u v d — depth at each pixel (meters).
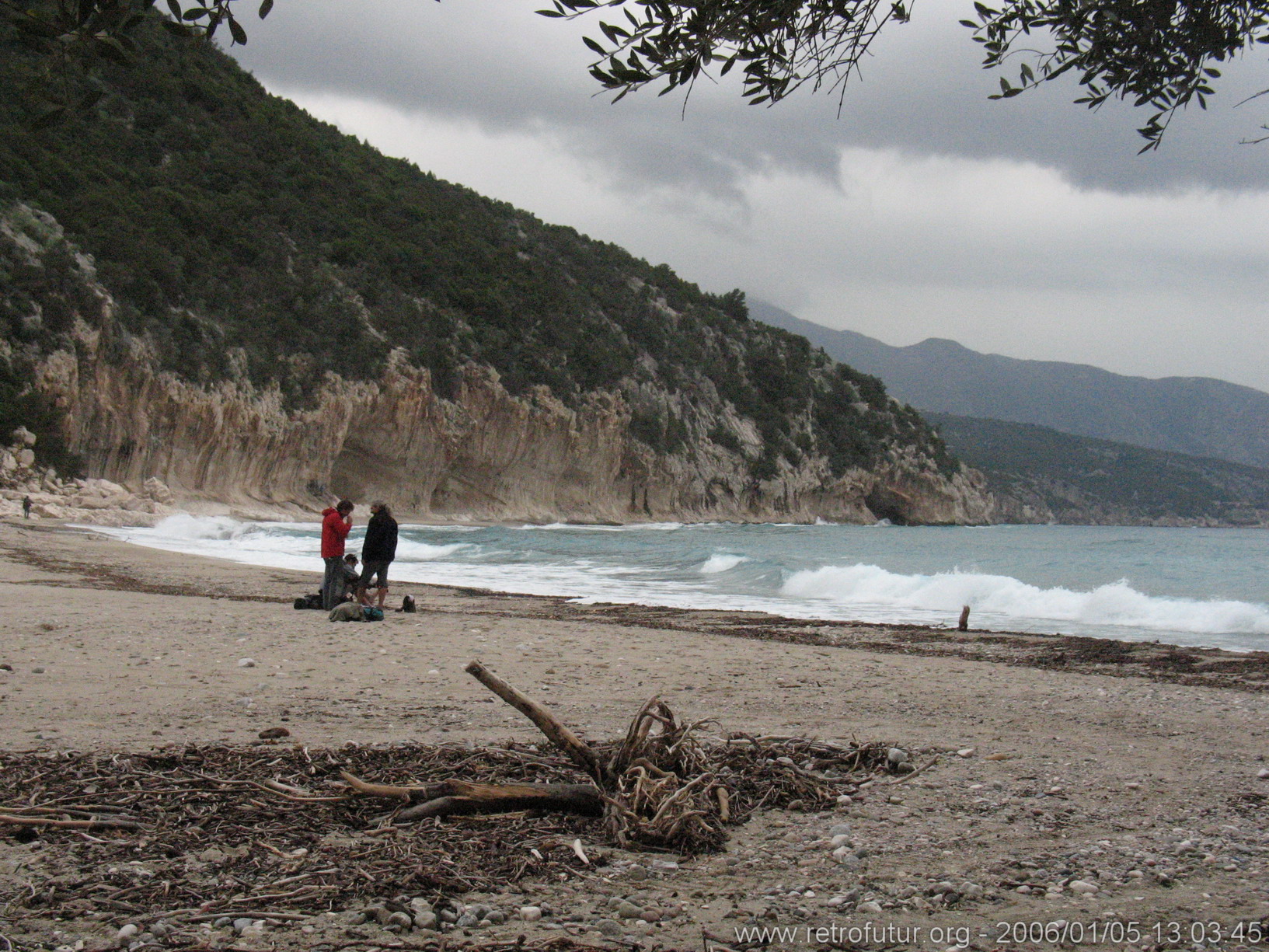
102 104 88.69
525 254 130.00
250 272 87.69
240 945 3.22
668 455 121.25
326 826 4.54
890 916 3.70
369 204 108.62
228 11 3.24
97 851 4.10
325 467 86.00
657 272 152.50
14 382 61.03
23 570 22.72
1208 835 4.85
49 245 69.00
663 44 3.51
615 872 4.09
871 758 6.25
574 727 7.19
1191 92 4.28
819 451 144.38
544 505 106.94
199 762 5.59
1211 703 9.36
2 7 3.12
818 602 22.56
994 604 21.55
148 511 59.94
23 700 7.62
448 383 97.06
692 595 24.20
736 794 5.24
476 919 3.52
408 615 15.74
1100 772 6.22
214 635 12.23
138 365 70.00
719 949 3.33
